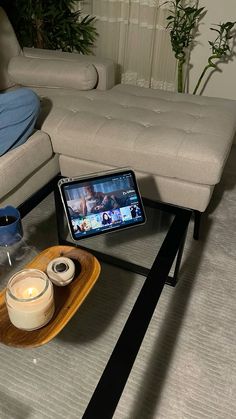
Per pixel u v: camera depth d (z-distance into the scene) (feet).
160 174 4.58
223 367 3.49
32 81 6.00
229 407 3.19
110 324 3.73
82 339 3.54
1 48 5.99
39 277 2.60
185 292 4.25
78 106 5.27
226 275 4.53
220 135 4.57
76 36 7.71
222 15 7.08
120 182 3.60
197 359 3.54
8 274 3.37
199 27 7.33
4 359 3.33
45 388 3.14
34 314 2.42
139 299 2.85
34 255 3.59
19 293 2.51
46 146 4.75
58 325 2.61
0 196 4.12
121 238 4.23
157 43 7.53
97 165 4.93
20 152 4.31
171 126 4.75
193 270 4.57
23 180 4.59
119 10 7.40
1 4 7.18
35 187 4.85
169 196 4.78
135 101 5.51
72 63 5.85
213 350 3.63
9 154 4.23
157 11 7.13
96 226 3.49
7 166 4.11
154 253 4.05
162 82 7.99
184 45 6.95
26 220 4.79
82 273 3.02
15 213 3.32
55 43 7.87
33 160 4.53
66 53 6.45
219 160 4.17
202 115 5.11
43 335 2.54
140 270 4.02
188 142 4.36
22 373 3.24
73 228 3.41
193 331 3.81
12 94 4.07
